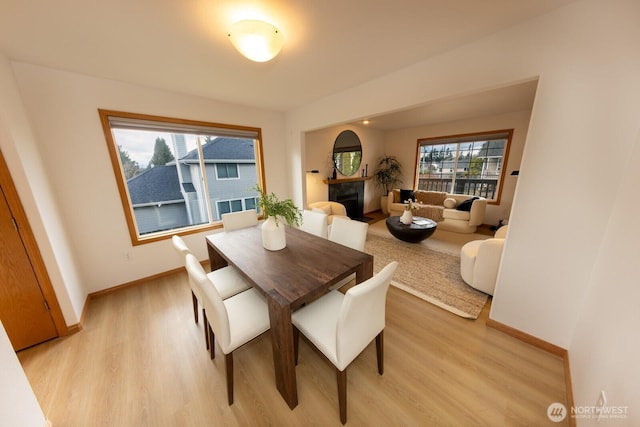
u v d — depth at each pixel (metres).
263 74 2.11
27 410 1.01
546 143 1.39
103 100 2.16
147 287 2.51
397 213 5.17
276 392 1.34
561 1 1.20
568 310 1.46
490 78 1.55
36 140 1.83
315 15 1.32
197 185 3.24
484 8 1.27
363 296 1.00
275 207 1.75
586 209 1.31
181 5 1.20
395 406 1.25
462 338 1.71
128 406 1.27
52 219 1.83
